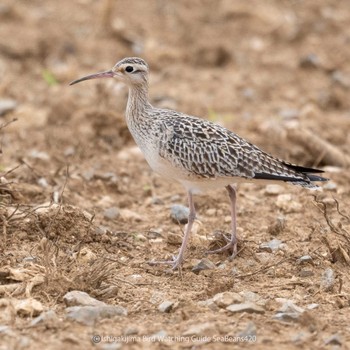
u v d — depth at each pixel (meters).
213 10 27.36
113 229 13.33
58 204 13.02
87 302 10.31
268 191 15.12
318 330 9.84
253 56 24.00
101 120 17.86
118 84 20.33
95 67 22.34
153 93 20.83
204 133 12.02
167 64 23.23
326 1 28.48
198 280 11.46
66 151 16.89
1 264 11.41
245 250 12.32
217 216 14.18
